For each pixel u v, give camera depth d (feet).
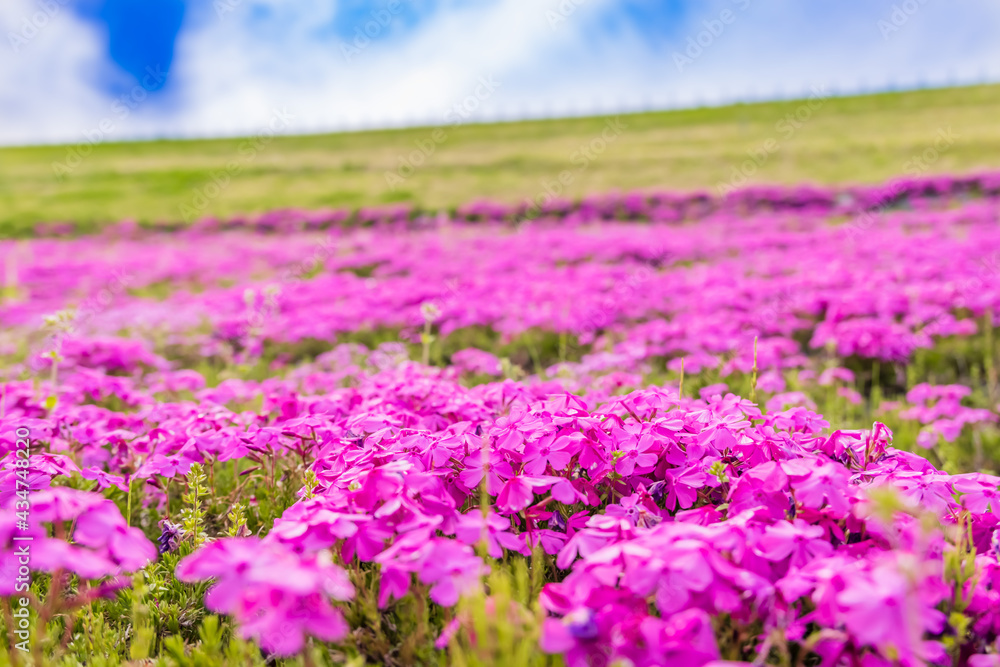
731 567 4.77
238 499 8.27
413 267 37.81
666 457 7.22
